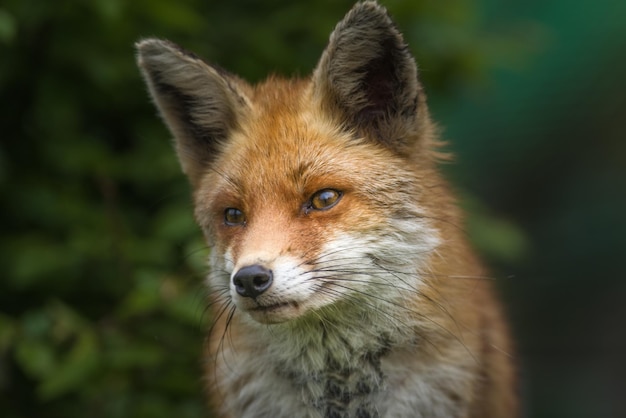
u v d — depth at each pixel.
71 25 11.31
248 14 12.85
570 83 22.84
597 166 23.25
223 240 8.50
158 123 12.30
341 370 8.55
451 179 13.52
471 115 23.05
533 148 23.52
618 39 22.56
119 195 12.25
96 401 11.16
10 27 9.88
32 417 11.75
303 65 12.51
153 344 10.95
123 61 11.73
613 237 22.44
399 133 8.52
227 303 8.60
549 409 21.94
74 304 11.83
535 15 22.39
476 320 8.88
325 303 7.91
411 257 8.34
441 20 13.38
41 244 11.27
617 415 21.56
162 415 10.94
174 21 11.28
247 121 8.98
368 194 8.22
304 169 8.21
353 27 8.46
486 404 8.89
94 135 12.45
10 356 11.41
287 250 7.77
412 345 8.43
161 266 11.42
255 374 8.76
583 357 22.19
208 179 9.06
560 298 22.62
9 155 11.94
